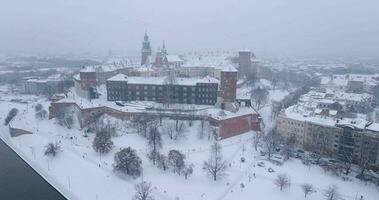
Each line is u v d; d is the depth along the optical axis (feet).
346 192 460.96
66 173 530.68
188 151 597.52
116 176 505.25
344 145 568.00
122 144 618.85
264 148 606.14
